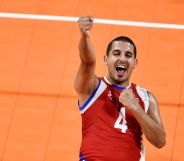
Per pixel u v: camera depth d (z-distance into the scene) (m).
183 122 19.28
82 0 24.94
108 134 9.86
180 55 21.95
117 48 10.70
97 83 10.51
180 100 20.11
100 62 21.72
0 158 18.17
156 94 20.30
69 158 18.17
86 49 9.71
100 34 23.06
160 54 21.98
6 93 20.69
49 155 18.30
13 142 18.81
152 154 18.17
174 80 20.89
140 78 20.94
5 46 22.80
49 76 21.41
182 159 17.95
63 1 24.94
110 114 10.12
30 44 22.89
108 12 24.09
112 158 9.62
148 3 24.55
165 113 19.59
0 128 19.34
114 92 10.49
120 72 10.63
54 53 22.42
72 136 19.05
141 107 10.09
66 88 20.91
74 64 21.91
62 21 24.00
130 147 9.81
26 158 18.19
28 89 20.88
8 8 24.59
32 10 24.48
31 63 21.98
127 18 23.66
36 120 19.64
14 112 19.94
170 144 18.48
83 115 10.27
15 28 23.75
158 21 23.41
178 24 23.16
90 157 9.69
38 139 18.92
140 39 22.70
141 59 21.75
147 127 9.74
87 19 9.67
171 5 24.44
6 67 21.81
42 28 23.70
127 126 10.02
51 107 20.11
